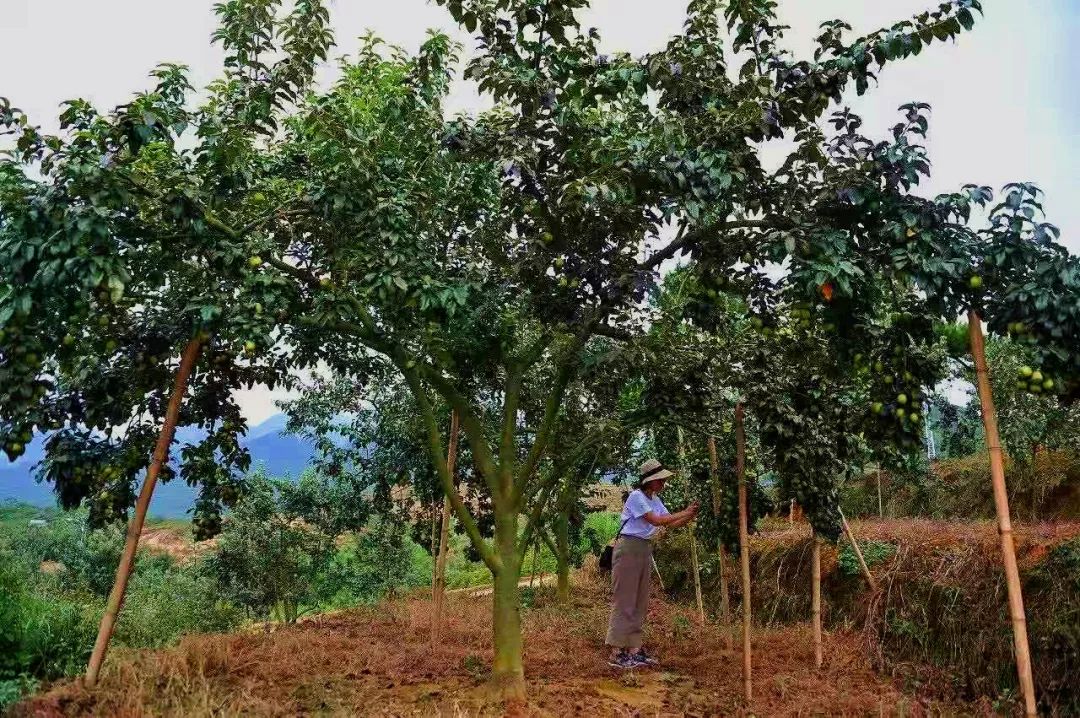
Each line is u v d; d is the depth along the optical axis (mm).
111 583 14031
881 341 5227
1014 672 6164
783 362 6320
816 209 5074
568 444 8500
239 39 5418
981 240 4504
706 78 5473
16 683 5719
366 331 5883
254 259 5152
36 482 5930
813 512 6488
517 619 5988
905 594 7414
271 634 7848
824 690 6141
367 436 10508
